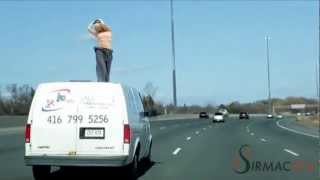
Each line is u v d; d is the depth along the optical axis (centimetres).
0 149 2539
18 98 6531
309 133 4262
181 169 1712
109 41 2231
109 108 1391
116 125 1385
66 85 1404
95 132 1384
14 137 3475
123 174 1473
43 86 1409
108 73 2230
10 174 1566
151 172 1633
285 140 3269
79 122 1384
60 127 1383
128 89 1478
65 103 1393
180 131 4675
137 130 1516
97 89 1401
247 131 4678
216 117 7975
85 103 1392
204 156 2180
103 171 1656
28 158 1382
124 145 1381
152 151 2434
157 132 4469
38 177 1445
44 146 1383
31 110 1398
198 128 5416
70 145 1379
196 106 14725
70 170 1680
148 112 1750
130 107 1461
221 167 1769
